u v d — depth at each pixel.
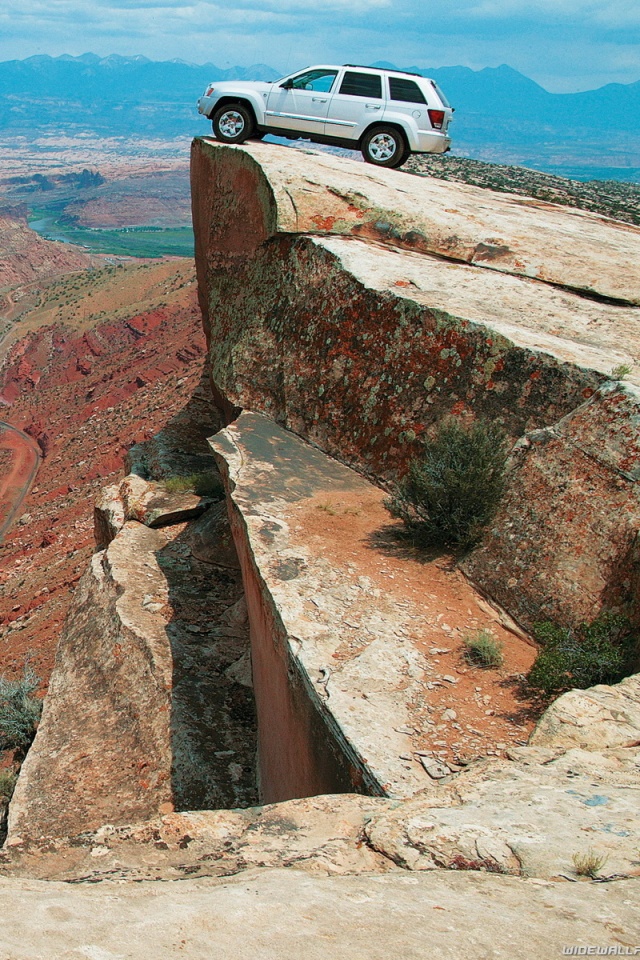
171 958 2.26
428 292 10.11
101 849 4.07
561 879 3.29
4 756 13.27
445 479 7.78
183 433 16.95
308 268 11.34
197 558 12.54
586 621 6.39
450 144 14.60
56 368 97.38
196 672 9.94
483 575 7.22
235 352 11.99
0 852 4.07
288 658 6.49
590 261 11.38
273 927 2.55
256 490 9.15
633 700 5.29
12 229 195.25
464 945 2.46
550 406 8.19
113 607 11.30
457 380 9.02
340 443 10.12
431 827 3.83
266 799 7.99
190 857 3.97
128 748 9.16
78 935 2.36
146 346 77.56
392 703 5.82
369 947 2.41
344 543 8.09
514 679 6.18
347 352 10.34
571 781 4.34
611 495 6.68
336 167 13.27
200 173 15.02
